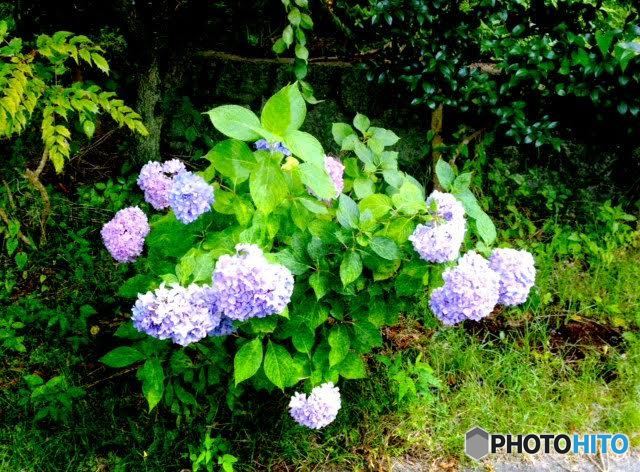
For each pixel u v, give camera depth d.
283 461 2.33
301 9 3.09
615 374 2.71
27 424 2.32
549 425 2.47
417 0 3.08
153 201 2.24
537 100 3.37
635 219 3.37
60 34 2.30
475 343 2.76
